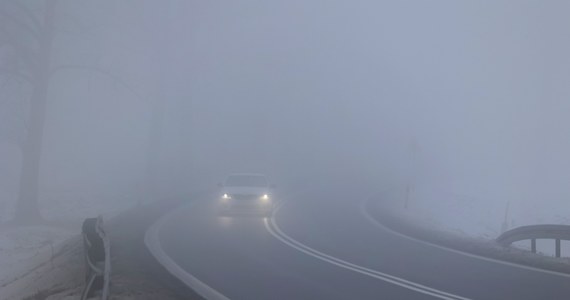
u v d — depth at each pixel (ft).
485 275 50.24
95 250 45.47
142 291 42.60
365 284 46.37
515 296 42.42
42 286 49.75
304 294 42.83
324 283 46.65
